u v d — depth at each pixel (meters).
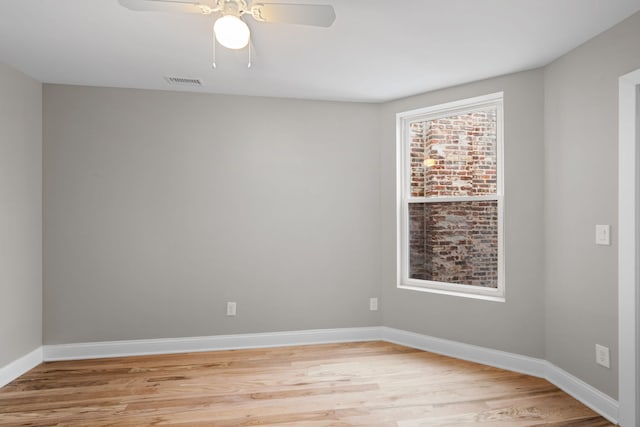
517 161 2.89
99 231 3.21
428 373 2.87
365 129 3.65
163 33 2.29
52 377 2.80
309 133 3.57
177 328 3.34
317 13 1.75
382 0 1.92
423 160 3.52
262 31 2.25
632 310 2.09
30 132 2.99
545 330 2.77
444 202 3.40
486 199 3.18
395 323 3.57
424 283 3.49
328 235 3.59
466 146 3.30
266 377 2.80
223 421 2.19
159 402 2.42
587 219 2.38
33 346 3.01
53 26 2.21
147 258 3.29
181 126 3.35
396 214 3.57
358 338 3.62
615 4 1.97
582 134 2.42
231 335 3.43
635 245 2.08
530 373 2.82
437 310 3.31
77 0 1.93
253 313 3.46
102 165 3.22
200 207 3.38
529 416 2.25
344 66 2.79
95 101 3.21
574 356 2.50
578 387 2.45
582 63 2.42
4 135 2.73
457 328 3.20
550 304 2.72
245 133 3.46
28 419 2.22
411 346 3.46
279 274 3.51
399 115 3.57
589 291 2.37
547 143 2.74
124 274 3.25
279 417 2.24
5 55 2.60
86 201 3.19
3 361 2.70
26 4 1.97
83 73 2.93
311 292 3.56
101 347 3.21
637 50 2.05
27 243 2.95
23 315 2.90
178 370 2.93
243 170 3.45
